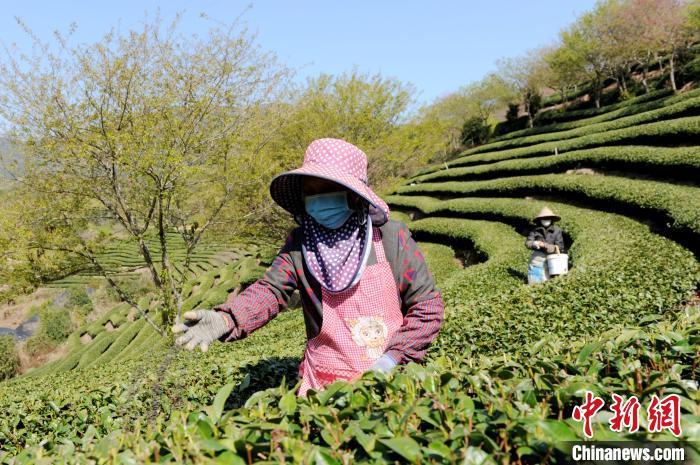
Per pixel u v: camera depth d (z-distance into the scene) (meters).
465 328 6.16
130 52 10.66
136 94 10.76
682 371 2.07
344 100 17.64
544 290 7.63
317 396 1.74
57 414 4.99
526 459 1.42
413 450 1.32
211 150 12.03
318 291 2.32
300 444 1.39
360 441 1.40
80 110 10.43
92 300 35.94
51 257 11.70
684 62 37.44
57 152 10.45
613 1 38.25
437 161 49.72
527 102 51.00
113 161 10.70
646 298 6.86
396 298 2.31
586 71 42.53
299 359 5.05
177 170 11.05
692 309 2.80
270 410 1.82
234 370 4.94
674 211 11.81
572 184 18.22
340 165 2.27
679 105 23.61
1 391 11.22
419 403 1.61
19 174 11.27
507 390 1.74
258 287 2.33
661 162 17.31
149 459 1.50
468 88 56.72
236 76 11.86
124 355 20.23
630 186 15.33
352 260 2.24
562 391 1.69
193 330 2.14
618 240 11.21
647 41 35.09
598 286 7.46
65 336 31.47
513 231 17.89
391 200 30.47
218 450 1.43
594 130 28.94
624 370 1.90
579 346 2.56
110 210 12.04
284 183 2.39
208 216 14.23
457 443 1.42
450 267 18.20
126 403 4.46
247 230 15.70
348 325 2.27
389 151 18.05
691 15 32.62
